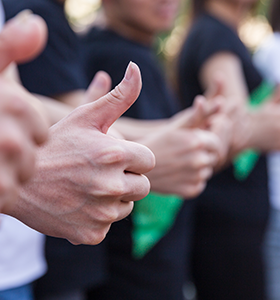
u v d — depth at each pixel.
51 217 0.49
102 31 1.36
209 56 1.50
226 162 1.22
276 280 2.34
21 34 0.48
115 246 1.29
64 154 0.48
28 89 1.01
